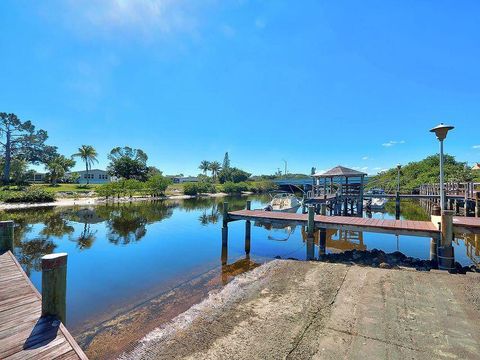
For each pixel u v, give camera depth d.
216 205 33.09
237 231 16.19
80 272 8.73
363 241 13.60
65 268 3.44
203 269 9.02
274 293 5.79
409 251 11.66
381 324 4.13
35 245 12.35
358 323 4.21
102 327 5.26
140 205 31.77
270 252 11.30
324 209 14.57
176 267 9.23
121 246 12.32
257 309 5.10
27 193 29.20
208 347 3.98
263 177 89.44
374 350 3.51
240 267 9.17
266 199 45.78
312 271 7.06
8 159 48.62
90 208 27.25
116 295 6.90
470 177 33.16
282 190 65.88
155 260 10.09
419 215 24.09
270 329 4.29
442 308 4.54
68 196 36.59
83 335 4.97
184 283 7.70
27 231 15.56
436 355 3.37
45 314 3.34
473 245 12.52
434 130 8.27
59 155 60.75
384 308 4.63
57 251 11.41
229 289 6.42
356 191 23.55
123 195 40.16
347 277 6.29
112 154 59.53
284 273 7.11
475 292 5.11
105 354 4.33
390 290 5.36
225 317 4.89
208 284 7.53
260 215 10.92
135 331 5.01
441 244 7.37
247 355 3.66
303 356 3.51
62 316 3.42
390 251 11.62
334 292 5.49
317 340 3.84
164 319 5.45
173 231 16.12
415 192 39.16
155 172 69.38
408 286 5.51
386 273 6.36
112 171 58.16
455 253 11.11
